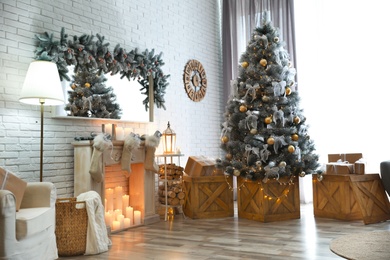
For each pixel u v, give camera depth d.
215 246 3.23
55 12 3.86
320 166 4.49
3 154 3.36
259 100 4.48
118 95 4.45
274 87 4.29
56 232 3.03
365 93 5.32
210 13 6.45
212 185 4.65
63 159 3.84
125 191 4.51
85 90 4.06
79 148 3.78
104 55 4.21
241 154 4.46
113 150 3.96
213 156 6.23
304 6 5.84
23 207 2.85
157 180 5.04
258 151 4.21
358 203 4.04
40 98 3.24
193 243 3.35
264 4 6.09
